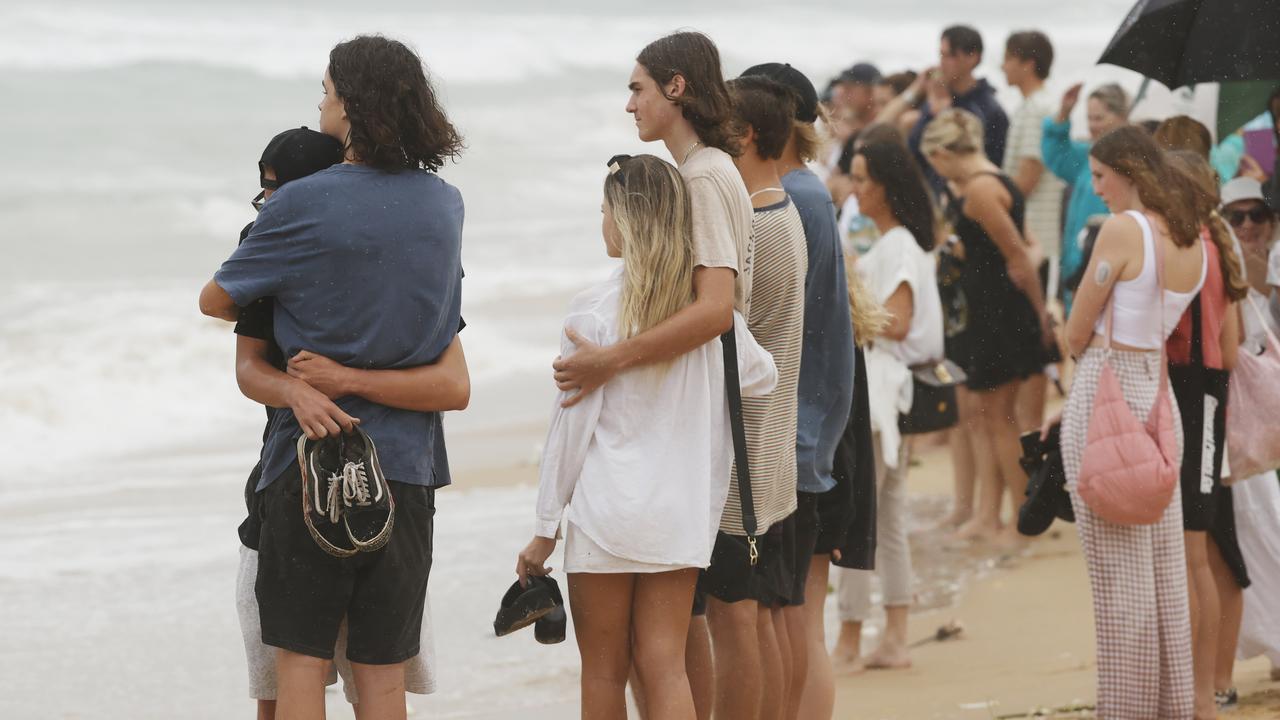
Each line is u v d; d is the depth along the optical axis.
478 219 50.12
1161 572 11.65
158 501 20.20
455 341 9.26
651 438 9.07
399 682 8.98
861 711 12.80
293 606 8.60
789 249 10.16
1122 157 11.74
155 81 68.38
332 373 8.61
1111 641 11.68
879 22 120.50
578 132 69.56
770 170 10.47
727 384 9.40
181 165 53.91
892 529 14.55
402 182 8.88
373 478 8.45
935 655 14.73
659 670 9.20
